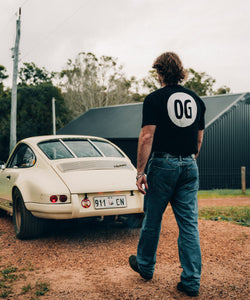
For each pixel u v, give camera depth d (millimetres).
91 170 4652
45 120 41969
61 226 5523
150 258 3061
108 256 3975
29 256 4012
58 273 3443
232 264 3648
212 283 3127
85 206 4320
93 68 55969
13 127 20297
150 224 2967
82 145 5219
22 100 41281
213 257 3889
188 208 2908
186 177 2912
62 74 57438
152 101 2840
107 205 4441
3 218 6426
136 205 4637
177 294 2889
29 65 58438
